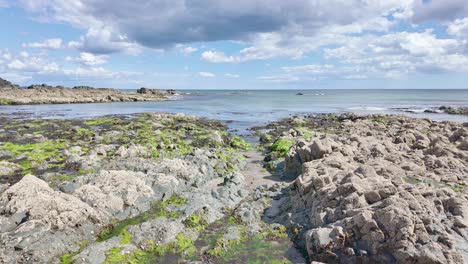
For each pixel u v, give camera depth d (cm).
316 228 1573
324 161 2373
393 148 2889
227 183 2383
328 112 8519
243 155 3588
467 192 1912
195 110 9200
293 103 12588
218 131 5006
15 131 4569
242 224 1841
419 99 15275
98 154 3312
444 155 2708
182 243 1614
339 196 1725
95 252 1480
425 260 1277
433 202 1599
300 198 1964
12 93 11775
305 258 1516
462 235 1402
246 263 1479
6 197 1816
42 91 12938
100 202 1862
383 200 1564
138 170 2611
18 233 1527
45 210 1669
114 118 6106
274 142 3844
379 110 9012
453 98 16225
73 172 2702
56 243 1520
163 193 2102
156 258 1505
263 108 10044
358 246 1432
